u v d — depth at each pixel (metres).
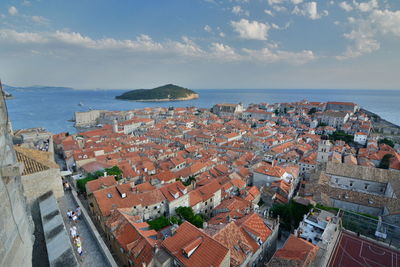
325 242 41.47
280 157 117.75
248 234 43.69
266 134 175.12
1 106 11.14
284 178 85.00
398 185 69.00
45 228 27.09
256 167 95.00
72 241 30.27
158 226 49.00
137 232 38.50
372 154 115.56
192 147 133.50
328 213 53.56
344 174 79.38
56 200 33.19
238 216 54.88
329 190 67.81
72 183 64.56
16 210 11.45
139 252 34.91
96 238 31.45
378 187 74.56
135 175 78.50
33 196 33.75
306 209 58.59
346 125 186.00
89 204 56.09
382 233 48.19
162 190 60.03
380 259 40.56
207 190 69.19
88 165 77.44
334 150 122.81
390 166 94.19
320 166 90.56
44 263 28.28
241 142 161.50
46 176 34.81
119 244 38.31
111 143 125.94
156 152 120.31
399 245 45.19
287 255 36.94
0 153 10.41
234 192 77.75
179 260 31.50
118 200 52.66
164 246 34.16
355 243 44.72
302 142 152.00
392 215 51.66
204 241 32.84
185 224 36.97
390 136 169.75
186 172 89.75
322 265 36.25
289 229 61.00
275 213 63.97
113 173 71.19
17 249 11.09
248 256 38.03
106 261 28.59
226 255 30.59
